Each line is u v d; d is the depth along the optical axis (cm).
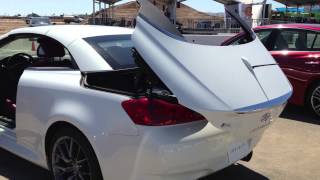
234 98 302
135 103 310
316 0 2462
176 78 296
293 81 698
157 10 325
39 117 377
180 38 314
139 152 306
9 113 471
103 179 333
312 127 647
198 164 320
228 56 326
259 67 344
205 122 315
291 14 2595
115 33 421
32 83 390
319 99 680
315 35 686
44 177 433
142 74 335
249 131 335
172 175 313
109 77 361
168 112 305
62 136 359
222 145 329
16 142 422
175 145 301
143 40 307
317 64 668
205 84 298
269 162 490
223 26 1869
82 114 335
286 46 714
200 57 310
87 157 339
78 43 383
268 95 327
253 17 2009
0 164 463
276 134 608
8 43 460
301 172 462
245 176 444
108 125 319
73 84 356
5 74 486
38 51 423
